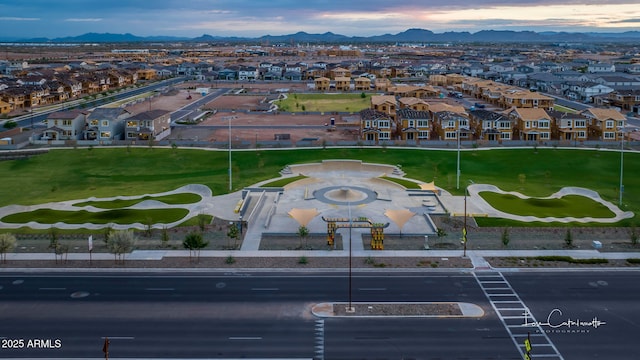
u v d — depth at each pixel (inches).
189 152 5472.4
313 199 3922.2
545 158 5251.0
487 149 5536.4
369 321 2133.4
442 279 2559.1
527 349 1780.3
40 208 3688.5
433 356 1871.3
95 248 2960.1
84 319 2148.1
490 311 2225.6
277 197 3924.7
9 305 2269.9
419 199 3932.1
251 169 4933.6
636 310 2234.3
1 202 3966.5
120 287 2463.1
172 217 3501.5
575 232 3270.2
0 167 5068.9
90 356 1866.4
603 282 2532.0
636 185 4443.9
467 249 2960.1
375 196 4015.8
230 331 2050.9
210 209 3681.1
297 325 2100.1
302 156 5329.7
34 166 5073.8
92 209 3666.3
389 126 6176.2
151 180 4603.8
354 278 2568.9
